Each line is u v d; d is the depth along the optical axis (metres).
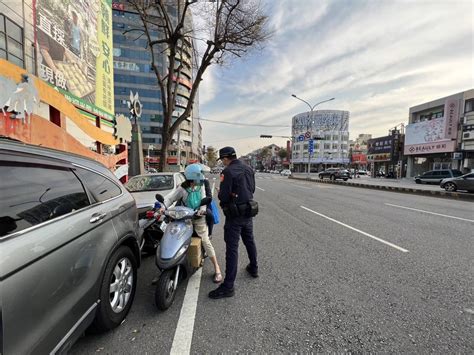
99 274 2.10
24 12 7.00
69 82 9.24
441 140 26.98
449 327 2.39
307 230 6.05
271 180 31.12
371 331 2.34
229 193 2.99
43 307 1.50
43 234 1.61
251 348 2.13
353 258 4.20
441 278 3.44
